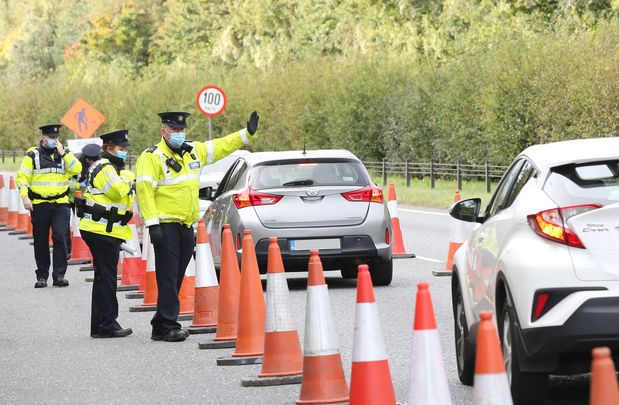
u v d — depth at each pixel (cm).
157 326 3102
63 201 4544
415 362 1645
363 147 12025
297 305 3641
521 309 1903
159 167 3056
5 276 5006
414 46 15150
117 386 2478
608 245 1875
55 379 2592
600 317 1841
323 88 13162
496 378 1404
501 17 13038
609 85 8144
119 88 19912
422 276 4291
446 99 10294
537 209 1939
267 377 2397
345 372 2522
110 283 3216
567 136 8806
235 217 3956
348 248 3938
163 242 3066
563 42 8962
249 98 14488
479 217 2317
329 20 18475
